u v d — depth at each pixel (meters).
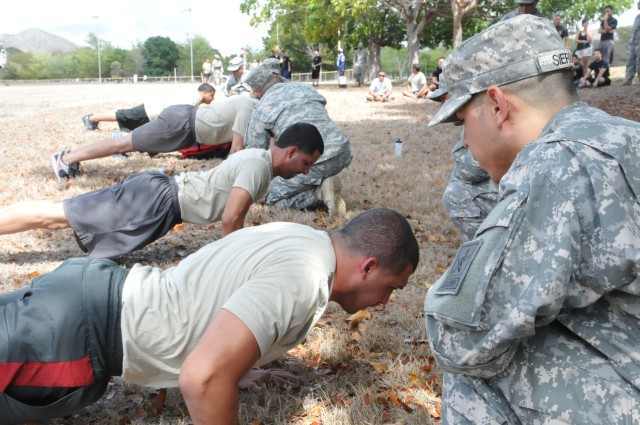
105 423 2.82
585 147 1.58
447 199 4.29
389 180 7.70
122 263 4.81
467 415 1.81
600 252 1.53
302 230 2.34
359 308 2.40
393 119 14.37
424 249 5.24
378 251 2.26
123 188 4.30
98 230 4.26
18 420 2.38
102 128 12.01
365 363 3.36
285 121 6.00
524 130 1.77
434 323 1.76
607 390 1.62
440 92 3.37
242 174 4.06
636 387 1.62
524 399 1.71
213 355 1.91
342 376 3.22
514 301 1.58
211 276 2.36
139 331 2.35
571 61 1.77
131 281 2.43
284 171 4.21
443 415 1.92
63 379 2.31
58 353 2.29
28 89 35.94
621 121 1.68
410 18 32.62
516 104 1.76
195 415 1.92
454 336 1.71
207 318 2.34
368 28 33.47
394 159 8.98
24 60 127.69
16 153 9.17
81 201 4.26
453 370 1.75
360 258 2.27
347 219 6.04
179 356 2.39
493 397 1.76
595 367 1.65
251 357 1.98
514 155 1.81
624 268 1.52
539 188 1.58
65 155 7.21
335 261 2.29
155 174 4.39
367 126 13.00
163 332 2.35
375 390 3.05
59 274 2.41
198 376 1.88
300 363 3.37
